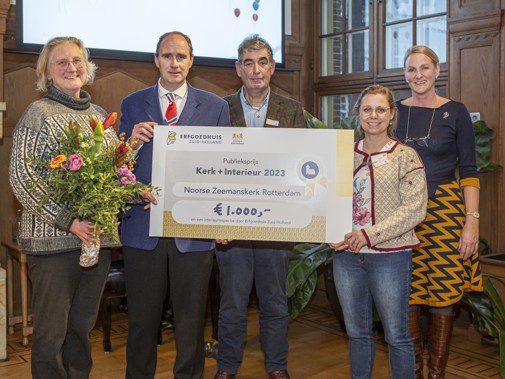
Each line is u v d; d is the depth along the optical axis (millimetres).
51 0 4027
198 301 2576
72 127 2184
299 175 2465
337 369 3334
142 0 4352
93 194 2145
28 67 4047
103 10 4211
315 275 3658
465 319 4078
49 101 2328
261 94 2824
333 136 2455
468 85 3986
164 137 2488
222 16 4691
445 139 2756
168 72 2502
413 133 2799
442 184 2766
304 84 5250
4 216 4082
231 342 2898
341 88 5027
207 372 3258
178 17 4508
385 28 4715
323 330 4062
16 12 3936
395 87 4625
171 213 2492
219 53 4711
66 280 2344
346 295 2465
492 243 3965
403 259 2391
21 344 3811
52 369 2363
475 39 3926
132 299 2574
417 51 2777
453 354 3549
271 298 2879
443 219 2744
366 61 4871
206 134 2482
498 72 3816
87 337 2471
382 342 3766
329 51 5164
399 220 2318
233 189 2488
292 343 3791
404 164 2389
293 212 2471
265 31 4914
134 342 2594
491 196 3953
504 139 3836
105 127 2260
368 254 2398
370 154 2445
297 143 2465
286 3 5102
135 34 4344
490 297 3303
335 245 2445
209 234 2496
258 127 2666
